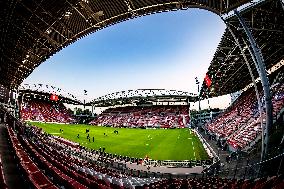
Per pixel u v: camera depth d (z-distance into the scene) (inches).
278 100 1003.3
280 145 603.2
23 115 2620.6
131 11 602.9
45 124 2370.8
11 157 438.9
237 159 853.2
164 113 3284.9
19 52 791.1
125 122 3275.1
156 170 852.0
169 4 567.2
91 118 3981.3
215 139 1592.0
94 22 649.6
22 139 664.4
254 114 1291.8
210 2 523.5
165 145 1443.2
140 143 1524.4
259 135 870.4
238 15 538.6
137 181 629.0
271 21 571.8
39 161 423.2
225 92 2069.4
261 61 557.9
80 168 579.8
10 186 285.0
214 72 1194.0
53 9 566.3
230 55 858.8
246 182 448.1
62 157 697.6
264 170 574.9
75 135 1803.6
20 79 1141.1
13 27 617.6
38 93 2923.2
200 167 864.3
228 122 1674.5
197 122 3393.2
